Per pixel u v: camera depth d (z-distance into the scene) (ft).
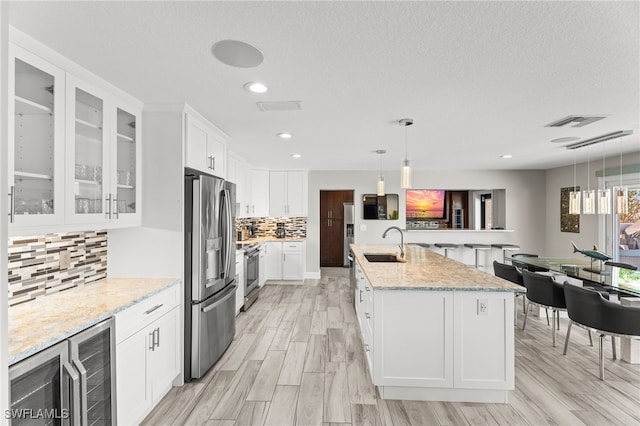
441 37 4.95
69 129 5.76
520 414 7.28
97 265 8.16
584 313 9.11
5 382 3.14
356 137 11.87
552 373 9.12
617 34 4.82
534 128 10.50
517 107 8.34
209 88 7.14
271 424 6.90
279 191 21.35
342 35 4.91
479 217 25.50
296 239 20.74
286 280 20.71
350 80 6.64
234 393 8.09
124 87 7.10
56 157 5.48
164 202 8.38
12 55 4.71
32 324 5.08
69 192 5.75
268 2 4.12
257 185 20.54
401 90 7.20
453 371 7.63
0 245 3.05
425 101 7.92
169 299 7.90
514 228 21.09
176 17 4.44
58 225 5.53
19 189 5.11
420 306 7.67
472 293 7.58
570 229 18.78
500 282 7.93
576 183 18.34
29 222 4.96
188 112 8.50
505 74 6.31
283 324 13.15
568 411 7.39
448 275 8.73
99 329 5.43
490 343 7.58
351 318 13.89
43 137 5.44
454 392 7.79
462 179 21.26
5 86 3.08
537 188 21.02
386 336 7.73
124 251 8.48
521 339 11.59
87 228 6.27
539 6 4.17
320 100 7.88
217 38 5.02
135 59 5.73
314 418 7.11
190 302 8.56
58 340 4.61
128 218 7.72
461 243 21.29
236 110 8.69
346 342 11.30
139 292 7.00
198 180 8.46
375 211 21.76
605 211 11.34
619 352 10.52
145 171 8.37
